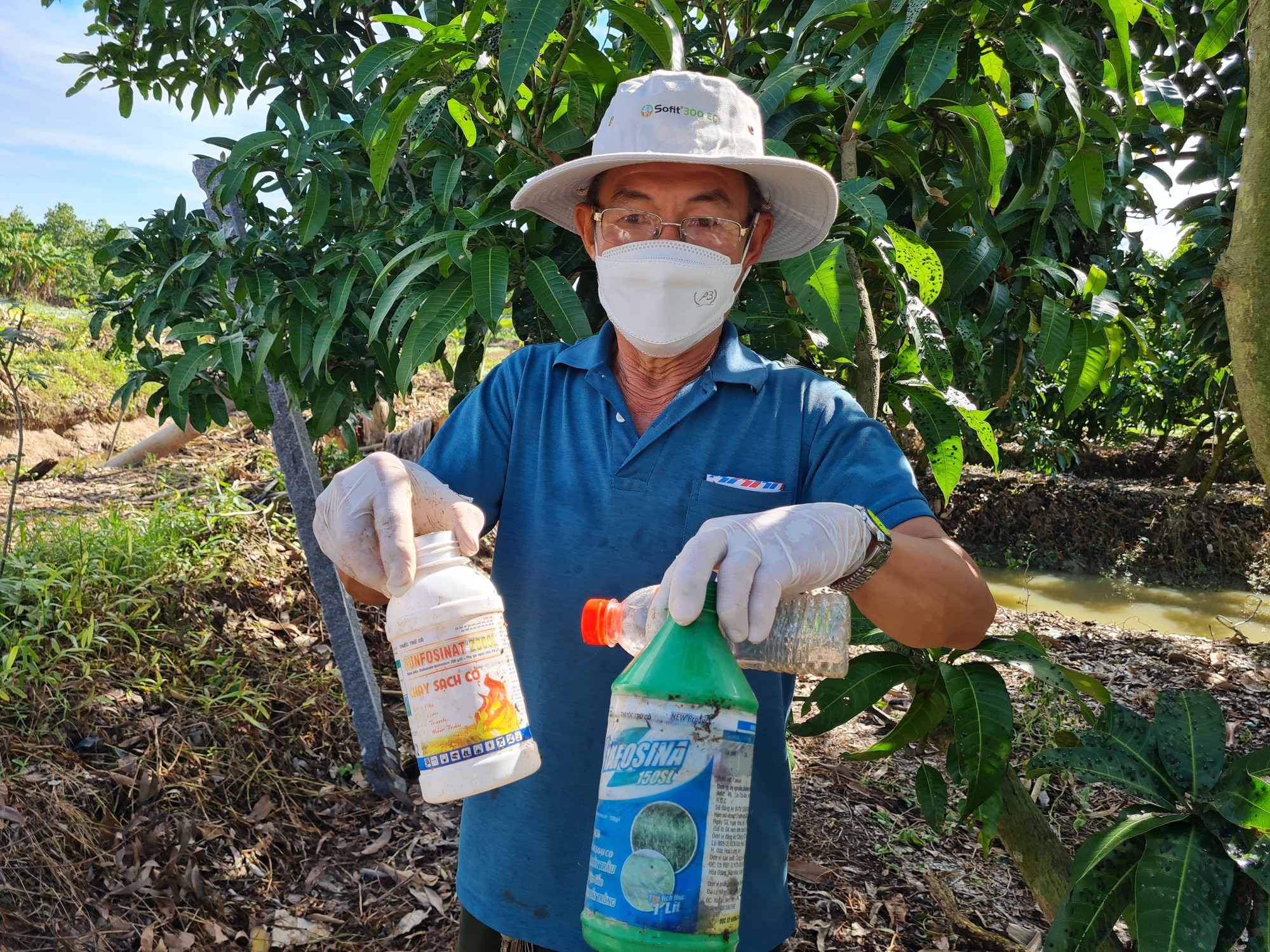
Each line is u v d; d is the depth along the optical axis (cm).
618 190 147
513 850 152
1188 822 153
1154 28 283
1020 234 276
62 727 357
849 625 119
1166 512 1226
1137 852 158
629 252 145
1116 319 277
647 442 150
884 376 227
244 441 998
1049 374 311
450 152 230
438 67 197
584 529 151
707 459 149
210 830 341
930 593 125
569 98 200
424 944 308
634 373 159
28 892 292
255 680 430
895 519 135
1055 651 645
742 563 107
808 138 221
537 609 153
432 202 239
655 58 235
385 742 407
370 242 253
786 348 228
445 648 119
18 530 530
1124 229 306
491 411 167
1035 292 282
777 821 150
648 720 102
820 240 166
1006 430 793
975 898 337
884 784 417
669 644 104
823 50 234
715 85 146
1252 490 1305
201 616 452
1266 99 128
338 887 336
